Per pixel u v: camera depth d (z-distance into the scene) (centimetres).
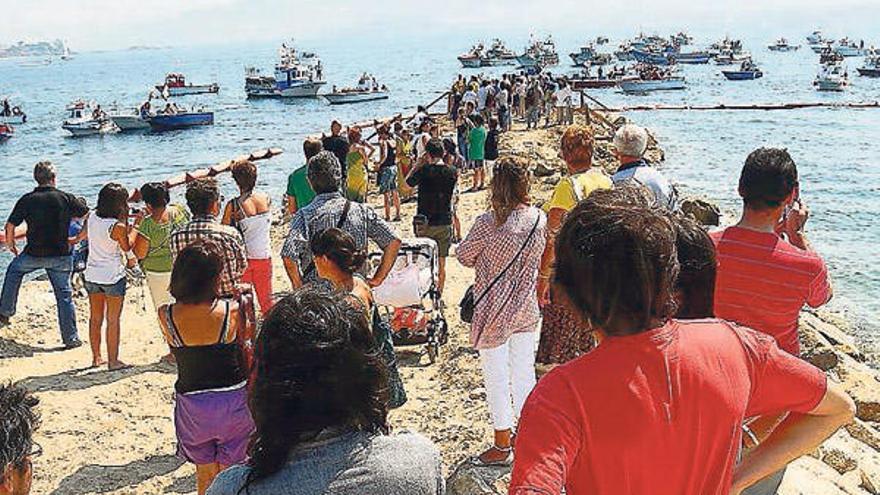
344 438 254
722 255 388
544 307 549
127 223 874
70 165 3862
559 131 3097
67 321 980
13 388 263
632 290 233
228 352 516
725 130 3872
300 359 246
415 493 251
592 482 232
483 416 741
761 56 12781
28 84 15888
